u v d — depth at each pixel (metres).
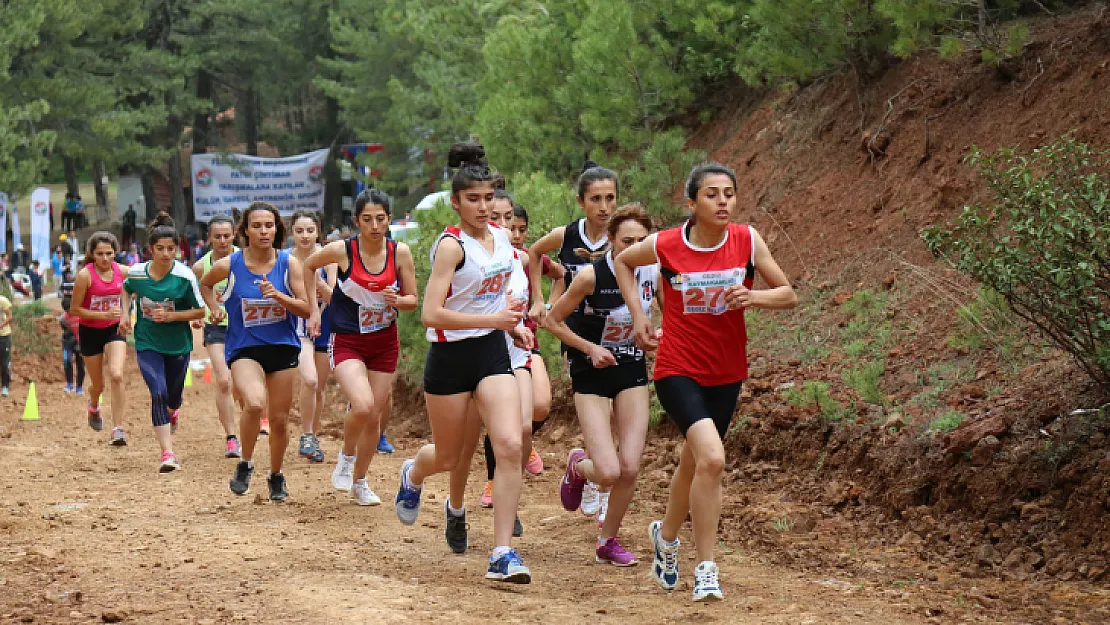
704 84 19.47
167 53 53.69
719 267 6.86
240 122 72.38
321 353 13.14
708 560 6.95
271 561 8.01
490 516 9.92
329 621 6.32
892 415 9.57
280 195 57.16
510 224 9.42
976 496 8.35
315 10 57.91
